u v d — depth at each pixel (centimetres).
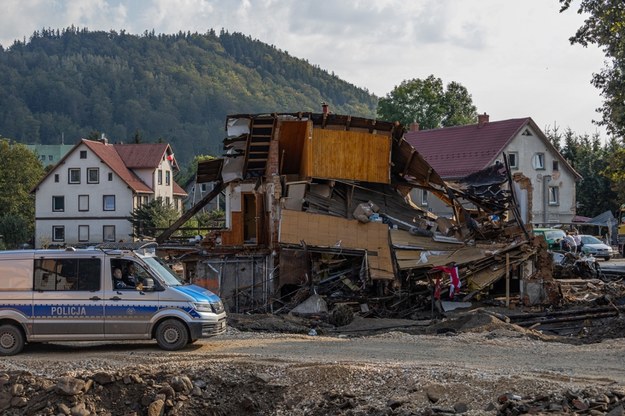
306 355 1678
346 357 1647
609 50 3219
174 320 1767
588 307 2645
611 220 6931
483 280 2836
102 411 1424
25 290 1773
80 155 7638
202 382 1485
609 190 7881
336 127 3262
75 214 7612
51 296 1769
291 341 1909
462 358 1642
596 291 3209
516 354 1695
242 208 3406
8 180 8731
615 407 1204
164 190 8231
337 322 2567
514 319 2422
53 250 1800
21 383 1470
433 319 2580
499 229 3062
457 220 3353
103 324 1766
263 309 2922
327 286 2925
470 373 1416
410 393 1362
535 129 6488
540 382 1342
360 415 1318
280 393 1449
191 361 1611
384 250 2988
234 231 3409
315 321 2591
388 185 3438
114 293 1773
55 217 7644
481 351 1738
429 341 1906
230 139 3253
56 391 1438
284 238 2989
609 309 2408
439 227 3175
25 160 8856
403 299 2842
